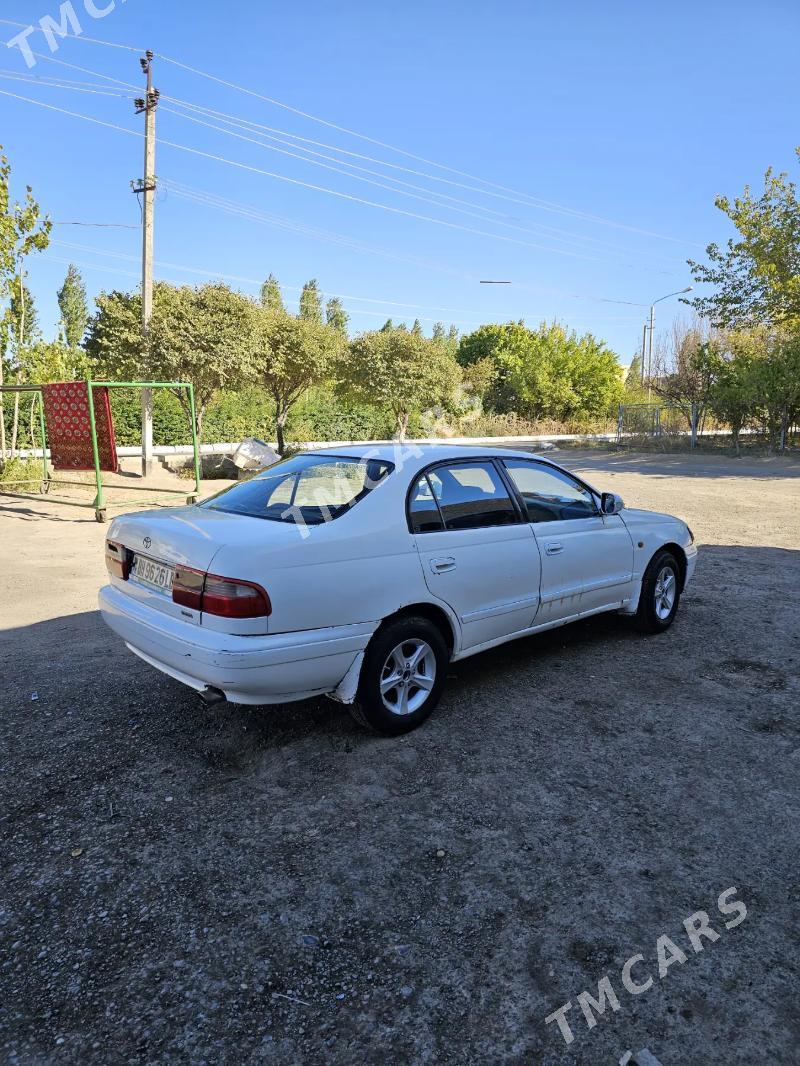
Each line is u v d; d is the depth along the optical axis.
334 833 2.87
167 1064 1.85
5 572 7.62
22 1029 1.95
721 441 28.28
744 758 3.48
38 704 4.08
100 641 5.23
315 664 3.26
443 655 3.86
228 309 18.66
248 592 3.06
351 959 2.21
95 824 2.93
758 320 23.03
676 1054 1.89
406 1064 1.86
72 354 16.86
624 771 3.36
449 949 2.26
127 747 3.58
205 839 2.83
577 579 4.64
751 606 6.17
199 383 19.02
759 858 2.71
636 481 16.91
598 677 4.54
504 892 2.52
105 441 11.37
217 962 2.20
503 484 4.32
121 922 2.37
